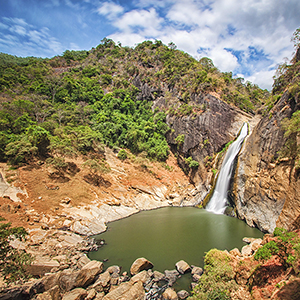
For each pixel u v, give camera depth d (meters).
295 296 10.20
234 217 34.66
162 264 18.94
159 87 77.69
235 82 62.47
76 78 98.00
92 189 40.00
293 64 31.45
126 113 75.88
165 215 35.91
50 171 39.34
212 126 49.91
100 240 24.70
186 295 14.61
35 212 29.27
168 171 56.34
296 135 22.78
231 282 14.21
